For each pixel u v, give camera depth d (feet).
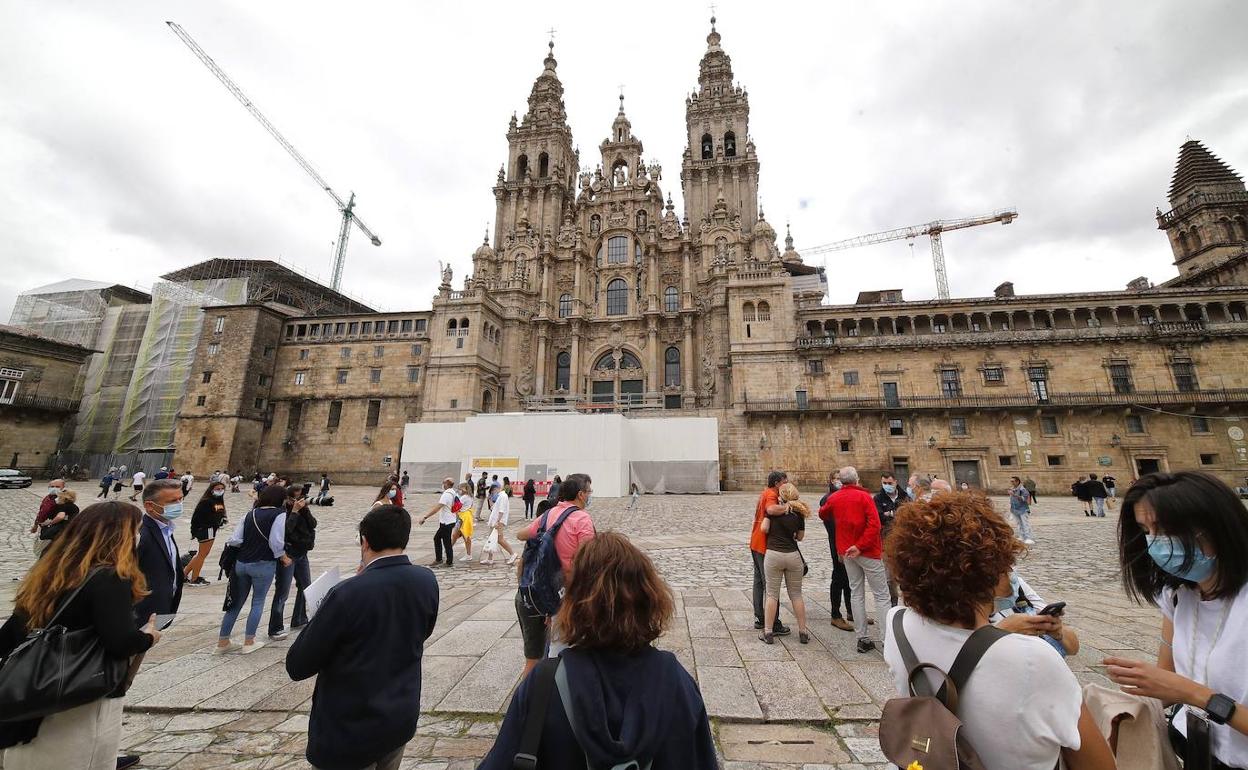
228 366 173.37
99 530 11.13
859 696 18.17
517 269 194.49
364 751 9.91
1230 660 7.64
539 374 186.50
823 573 40.52
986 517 7.81
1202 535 8.06
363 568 11.88
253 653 23.25
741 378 151.23
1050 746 6.27
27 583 10.66
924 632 7.69
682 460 133.49
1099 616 27.09
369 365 176.04
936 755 6.12
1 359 150.41
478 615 28.81
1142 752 7.84
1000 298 142.31
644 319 189.37
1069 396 132.67
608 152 217.15
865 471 138.21
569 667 6.86
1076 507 97.04
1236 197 151.94
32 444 153.99
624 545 7.79
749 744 15.38
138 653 11.21
